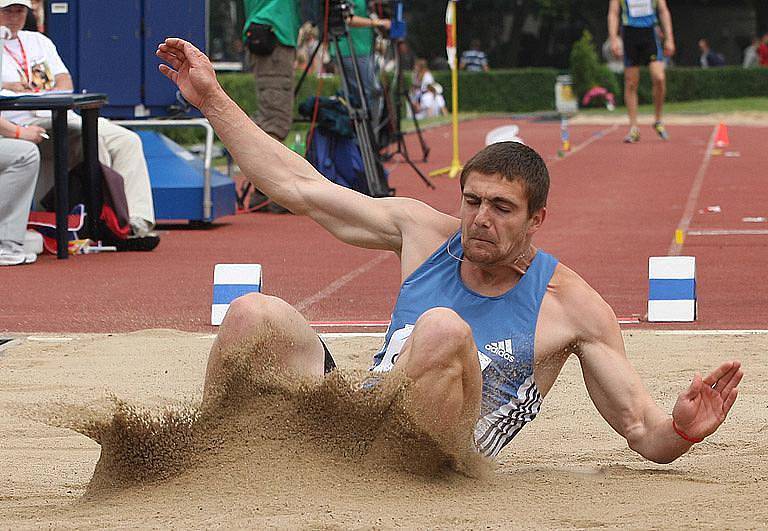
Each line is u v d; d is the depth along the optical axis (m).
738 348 18.03
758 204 37.34
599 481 10.51
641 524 8.88
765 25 131.75
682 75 111.12
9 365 17.06
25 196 26.23
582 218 34.59
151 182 32.12
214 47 94.12
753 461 11.77
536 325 10.05
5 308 21.66
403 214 10.63
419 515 8.97
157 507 9.27
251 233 32.09
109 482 9.91
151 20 33.59
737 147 60.00
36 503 10.02
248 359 9.78
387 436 9.76
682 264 20.62
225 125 11.05
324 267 26.59
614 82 105.56
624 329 19.78
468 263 10.19
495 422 10.10
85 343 18.61
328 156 35.72
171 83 33.75
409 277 10.37
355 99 35.78
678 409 9.70
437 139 68.25
